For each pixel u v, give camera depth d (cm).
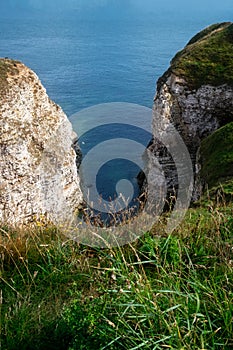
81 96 7006
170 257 641
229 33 3784
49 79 8631
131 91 7488
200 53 3619
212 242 683
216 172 2022
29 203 2336
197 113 3319
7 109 2462
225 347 452
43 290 622
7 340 506
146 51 13775
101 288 547
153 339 448
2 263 667
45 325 531
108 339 458
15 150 2338
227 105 3281
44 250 715
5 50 14150
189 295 485
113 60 11419
